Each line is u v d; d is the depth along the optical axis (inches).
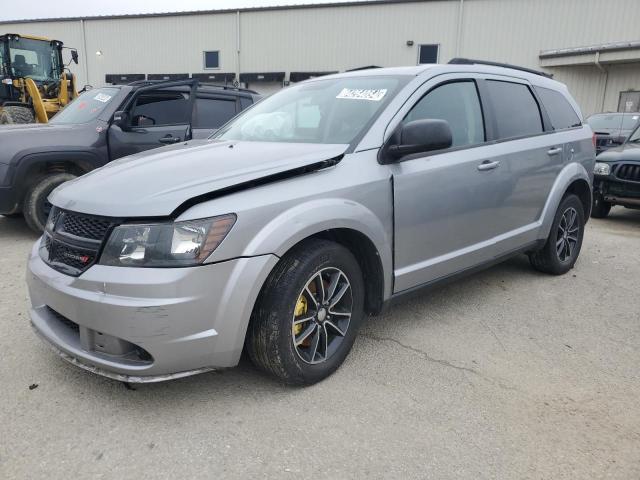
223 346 98.0
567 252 198.2
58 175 235.9
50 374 116.8
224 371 119.7
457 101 146.9
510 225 164.2
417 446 95.3
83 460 90.1
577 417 105.5
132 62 1068.5
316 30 959.6
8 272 188.1
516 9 872.9
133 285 91.5
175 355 94.1
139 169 113.1
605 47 792.3
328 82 154.9
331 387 114.3
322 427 100.1
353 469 89.2
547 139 177.5
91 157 243.1
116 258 94.0
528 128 172.2
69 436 96.2
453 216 140.3
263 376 118.0
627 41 832.3
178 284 91.7
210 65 1027.3
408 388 114.5
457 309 161.0
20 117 405.1
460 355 130.6
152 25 1042.1
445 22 901.2
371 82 142.7
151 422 100.7
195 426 99.7
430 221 133.6
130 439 95.7
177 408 105.3
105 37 1074.1
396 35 925.8
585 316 157.8
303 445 95.0
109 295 93.0
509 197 159.9
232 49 1006.4
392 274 126.6
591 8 844.0
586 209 205.9
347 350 121.0
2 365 120.3
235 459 91.0
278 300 103.5
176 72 1047.6
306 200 106.7
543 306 165.0
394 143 125.5
